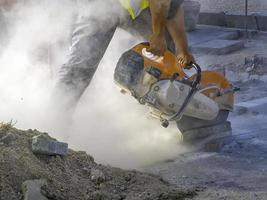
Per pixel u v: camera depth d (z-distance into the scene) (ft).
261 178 32.58
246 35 69.87
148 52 34.32
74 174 28.84
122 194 28.32
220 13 73.77
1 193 25.70
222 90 36.11
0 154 27.12
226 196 29.35
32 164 27.66
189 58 34.83
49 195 26.43
